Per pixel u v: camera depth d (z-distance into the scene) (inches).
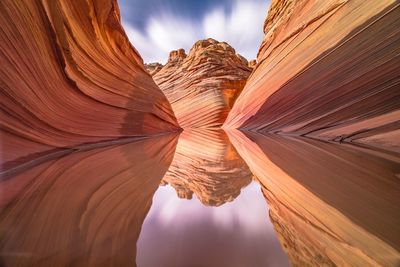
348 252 65.0
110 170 161.5
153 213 99.2
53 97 193.3
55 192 109.9
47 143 185.0
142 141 370.3
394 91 185.8
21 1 144.9
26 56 152.9
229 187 164.1
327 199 99.7
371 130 195.9
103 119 291.9
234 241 85.8
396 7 185.6
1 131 130.2
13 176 132.8
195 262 72.1
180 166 223.9
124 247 71.8
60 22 197.0
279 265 70.7
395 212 83.5
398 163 139.2
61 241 69.0
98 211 93.0
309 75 294.4
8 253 61.1
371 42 205.9
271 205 114.7
